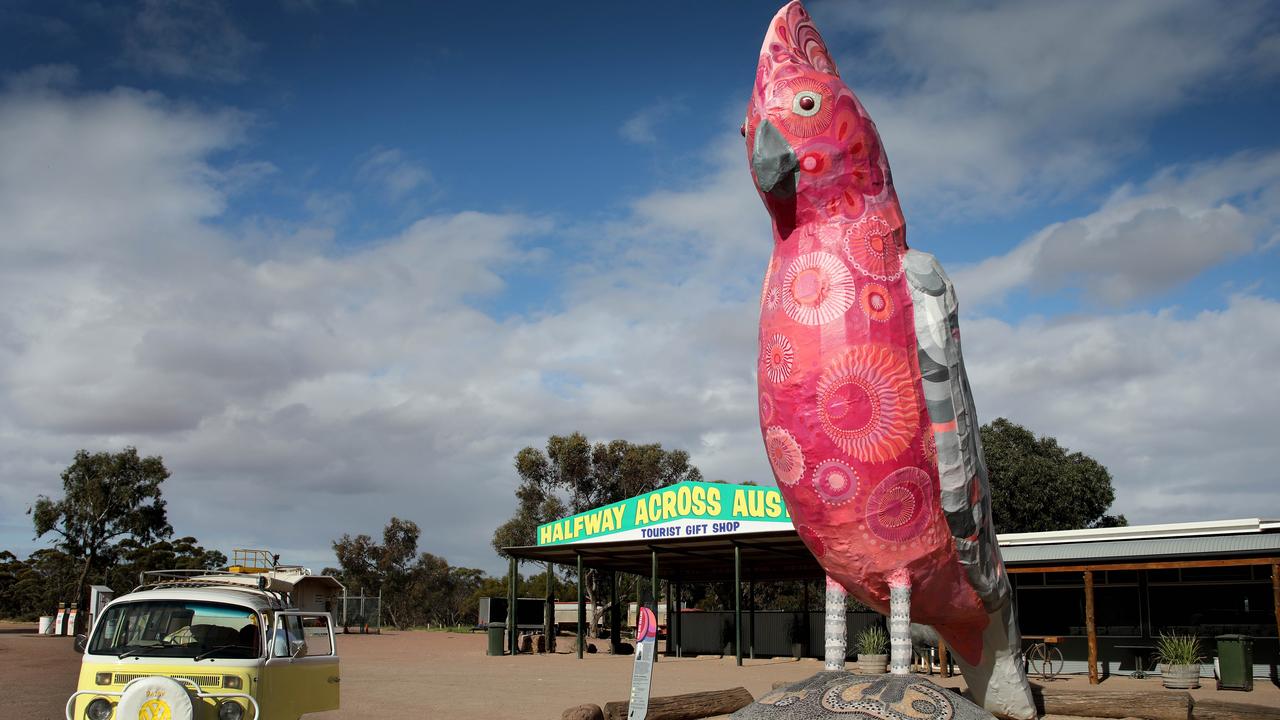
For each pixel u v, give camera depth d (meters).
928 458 7.44
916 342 7.64
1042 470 41.41
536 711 13.79
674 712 11.20
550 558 31.83
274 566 15.91
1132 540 20.22
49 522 48.31
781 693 7.55
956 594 7.93
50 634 38.56
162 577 9.94
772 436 7.79
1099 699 10.59
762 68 8.16
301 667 8.90
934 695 7.01
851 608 37.12
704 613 34.47
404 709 14.03
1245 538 18.67
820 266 7.66
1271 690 17.16
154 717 7.29
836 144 7.80
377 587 70.75
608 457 51.72
